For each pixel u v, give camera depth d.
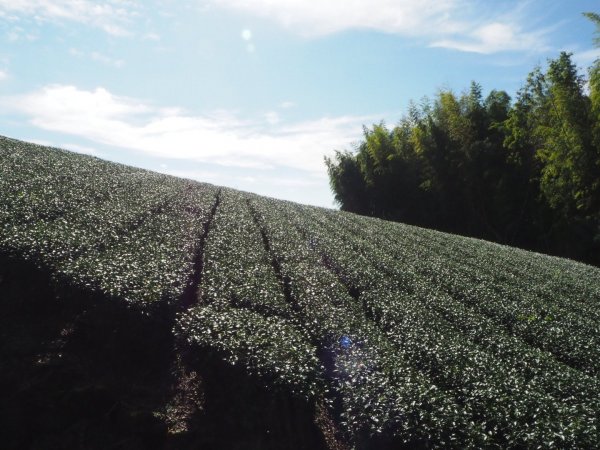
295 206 36.41
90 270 10.45
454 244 28.53
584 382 9.08
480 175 44.00
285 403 8.27
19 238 10.91
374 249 20.95
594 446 6.74
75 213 14.95
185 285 11.70
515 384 8.52
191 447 7.81
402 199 52.31
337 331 10.25
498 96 46.12
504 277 19.78
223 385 8.74
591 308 15.91
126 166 33.88
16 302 10.07
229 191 36.38
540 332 12.41
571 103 31.77
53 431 7.79
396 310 12.30
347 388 8.07
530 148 39.88
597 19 29.44
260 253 16.47
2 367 8.42
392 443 7.09
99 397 8.35
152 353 9.70
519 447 6.91
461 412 7.35
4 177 16.94
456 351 9.80
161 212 19.73
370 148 53.09
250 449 7.79
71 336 9.55
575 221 35.62
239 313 10.57
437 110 47.91
